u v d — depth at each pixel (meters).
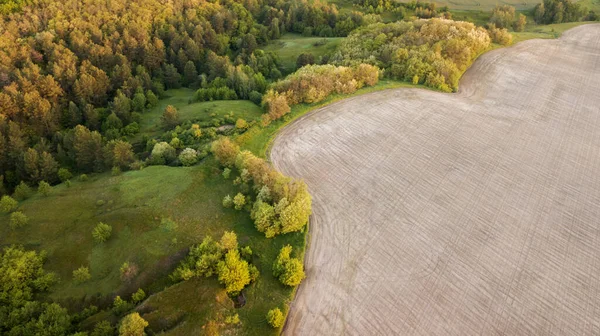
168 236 69.00
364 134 94.69
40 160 91.00
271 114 97.25
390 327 56.66
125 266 63.03
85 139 95.19
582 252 68.31
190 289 58.75
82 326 56.66
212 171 82.56
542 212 75.75
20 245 68.31
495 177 83.44
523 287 62.25
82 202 78.00
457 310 58.81
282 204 68.25
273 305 58.94
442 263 65.56
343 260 65.88
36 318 57.78
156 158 88.75
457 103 107.19
